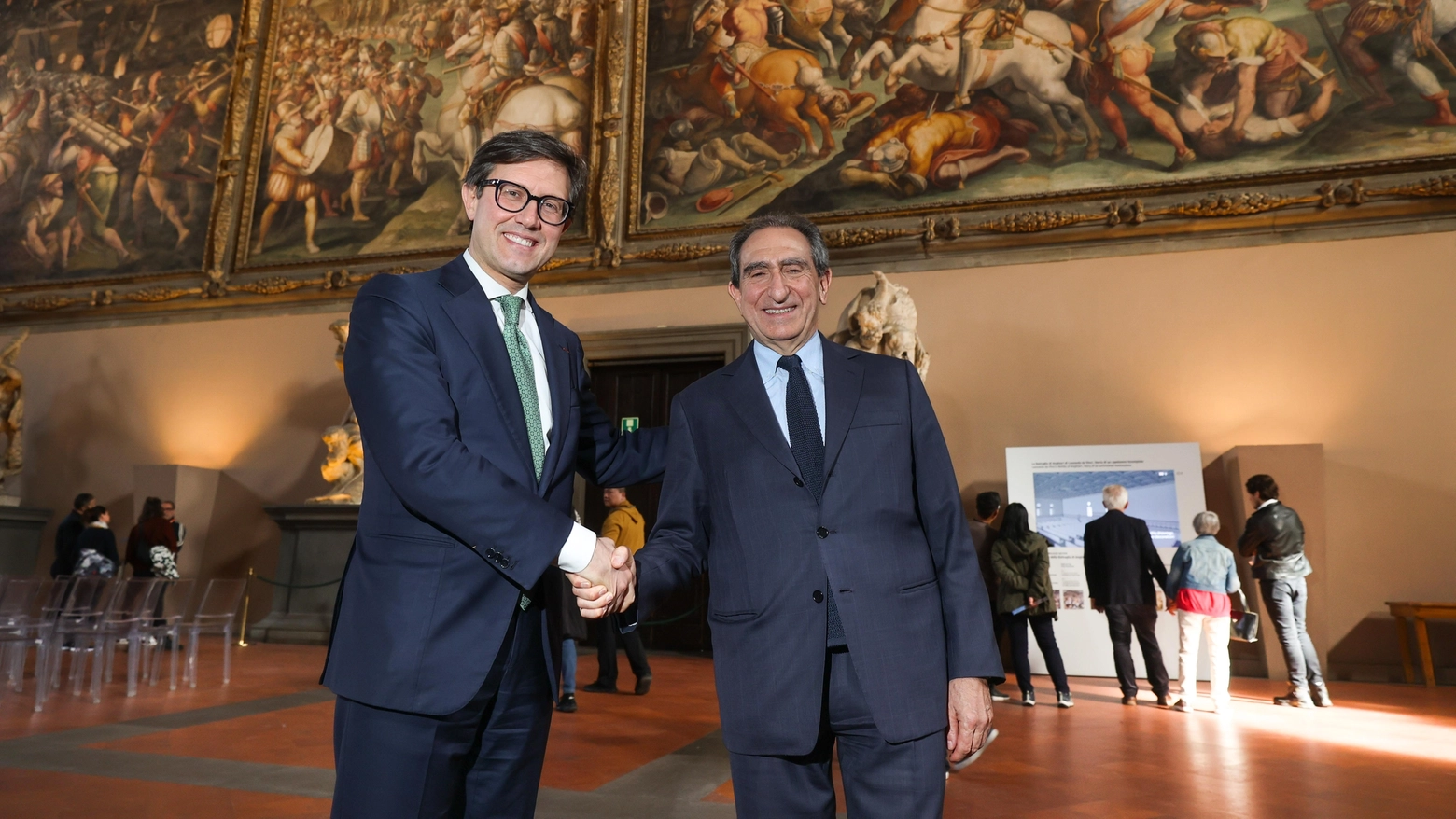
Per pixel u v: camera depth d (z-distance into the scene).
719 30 11.21
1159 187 9.30
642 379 10.86
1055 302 9.48
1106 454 8.52
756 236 1.94
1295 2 9.38
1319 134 8.99
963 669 1.68
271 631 10.12
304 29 13.00
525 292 1.89
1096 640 8.12
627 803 3.54
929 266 9.91
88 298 12.87
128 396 12.48
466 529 1.48
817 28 10.88
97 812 3.23
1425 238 8.59
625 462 2.14
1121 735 5.15
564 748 4.57
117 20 13.87
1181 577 6.36
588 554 1.51
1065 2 10.07
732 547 1.79
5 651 6.33
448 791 1.56
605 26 11.68
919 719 1.63
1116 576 6.49
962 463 9.40
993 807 3.55
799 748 1.64
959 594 1.75
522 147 1.78
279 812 3.29
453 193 11.84
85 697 5.93
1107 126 9.64
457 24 12.36
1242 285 9.01
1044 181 9.70
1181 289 9.16
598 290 10.93
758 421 1.84
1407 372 8.45
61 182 13.48
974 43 10.27
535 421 1.74
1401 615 7.94
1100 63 9.81
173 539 9.59
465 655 1.52
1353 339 8.62
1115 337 9.25
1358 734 5.25
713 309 10.48
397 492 1.52
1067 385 9.29
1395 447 8.38
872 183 10.26
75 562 8.98
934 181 10.05
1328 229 8.87
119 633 6.04
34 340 13.07
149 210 13.05
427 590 1.54
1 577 5.67
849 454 1.77
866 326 5.29
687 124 11.08
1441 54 8.83
